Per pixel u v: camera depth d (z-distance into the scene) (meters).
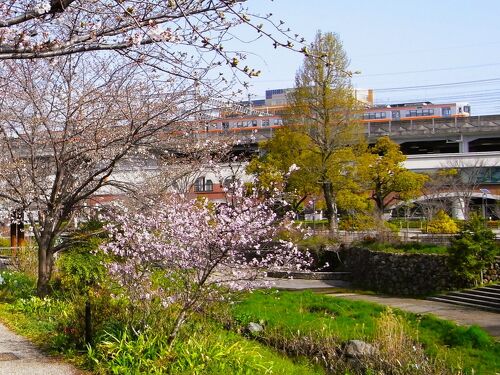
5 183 15.70
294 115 33.53
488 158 47.53
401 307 19.27
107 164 14.57
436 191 39.44
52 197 14.54
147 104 12.37
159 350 9.02
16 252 23.11
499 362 11.48
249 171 26.69
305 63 33.28
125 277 10.20
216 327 12.17
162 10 6.95
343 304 18.16
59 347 10.13
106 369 8.66
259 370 9.39
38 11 5.53
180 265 9.44
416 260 22.97
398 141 57.19
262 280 10.51
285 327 14.04
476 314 17.39
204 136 15.58
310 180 32.06
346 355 12.07
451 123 56.81
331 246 29.25
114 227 12.05
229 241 9.12
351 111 33.31
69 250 15.34
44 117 13.49
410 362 11.15
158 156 14.86
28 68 13.09
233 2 5.93
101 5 7.22
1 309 13.91
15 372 8.72
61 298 14.21
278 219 11.45
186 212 10.04
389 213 44.12
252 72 6.05
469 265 20.92
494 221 40.22
